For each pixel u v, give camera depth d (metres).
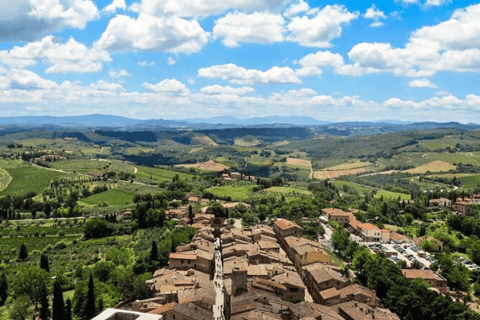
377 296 167.88
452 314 145.12
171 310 120.81
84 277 183.38
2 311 151.38
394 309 153.62
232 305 129.50
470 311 146.25
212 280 177.25
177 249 196.12
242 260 178.75
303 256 187.00
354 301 147.12
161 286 149.12
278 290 146.88
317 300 158.38
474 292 191.00
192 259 177.75
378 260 193.75
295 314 128.50
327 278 159.38
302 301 140.88
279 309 133.50
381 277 169.75
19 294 157.75
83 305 139.50
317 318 125.44
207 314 126.00
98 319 90.19
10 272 199.62
